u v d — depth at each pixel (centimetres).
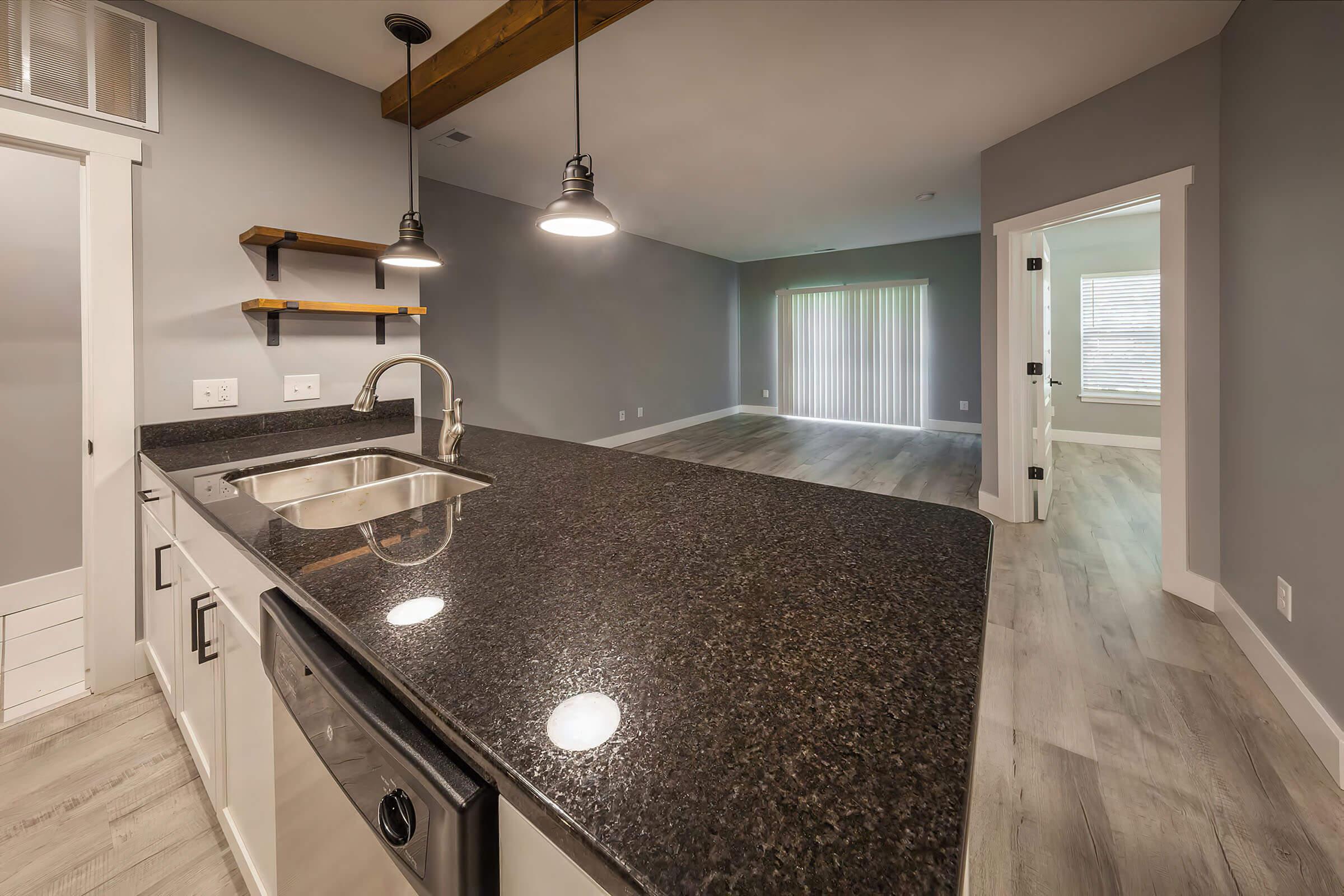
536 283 493
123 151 179
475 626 61
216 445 188
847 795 37
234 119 204
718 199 464
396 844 49
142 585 191
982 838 128
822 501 114
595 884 35
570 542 89
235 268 205
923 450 579
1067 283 604
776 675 51
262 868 95
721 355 784
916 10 210
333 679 59
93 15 174
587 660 54
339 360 236
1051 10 210
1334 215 144
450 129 313
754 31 222
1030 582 263
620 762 40
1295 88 163
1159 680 185
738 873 31
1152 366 567
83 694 185
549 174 393
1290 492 167
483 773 43
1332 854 121
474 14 195
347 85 236
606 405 580
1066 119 293
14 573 238
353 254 232
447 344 422
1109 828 129
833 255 741
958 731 43
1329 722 145
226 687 108
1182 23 216
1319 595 152
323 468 167
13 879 121
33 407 240
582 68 248
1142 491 414
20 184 230
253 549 85
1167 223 241
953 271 663
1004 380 344
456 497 117
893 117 301
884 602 67
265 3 188
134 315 184
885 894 30
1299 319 161
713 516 104
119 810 140
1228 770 146
